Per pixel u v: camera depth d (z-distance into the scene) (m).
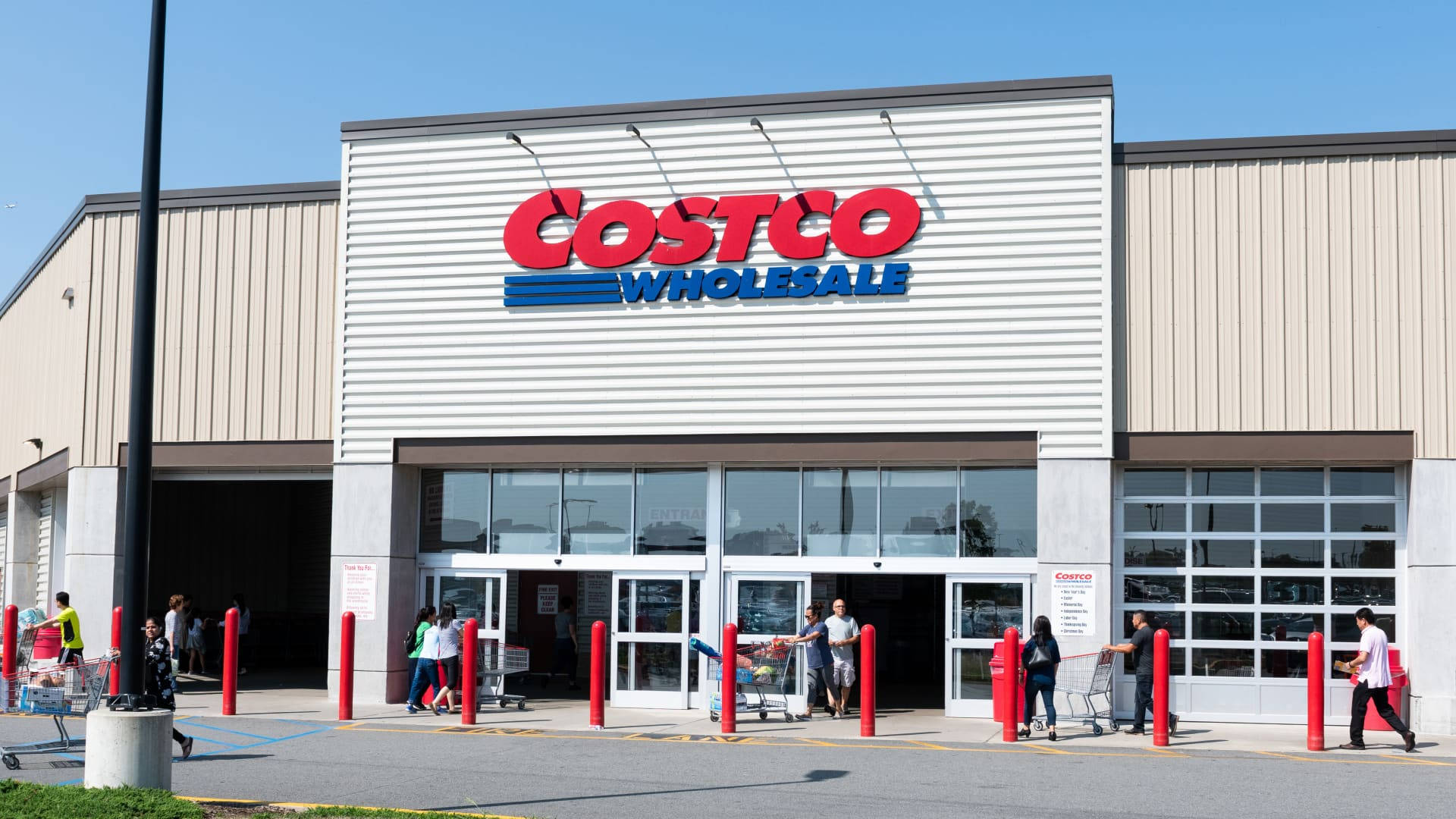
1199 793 12.41
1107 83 18.80
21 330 27.44
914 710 20.42
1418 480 17.64
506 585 20.77
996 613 19.00
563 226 20.34
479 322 20.50
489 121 20.70
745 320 19.62
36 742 15.32
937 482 19.33
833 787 12.66
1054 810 11.52
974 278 18.92
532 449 20.17
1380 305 17.97
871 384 19.14
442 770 13.56
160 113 11.39
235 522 32.75
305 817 10.46
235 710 19.14
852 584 26.94
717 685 18.70
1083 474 18.41
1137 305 18.59
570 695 22.50
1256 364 18.22
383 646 20.34
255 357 21.33
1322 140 18.25
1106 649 17.48
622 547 20.30
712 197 19.86
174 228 21.88
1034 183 18.89
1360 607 18.22
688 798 12.00
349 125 21.20
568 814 11.15
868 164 19.44
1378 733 17.39
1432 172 18.00
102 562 21.53
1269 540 18.55
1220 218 18.48
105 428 21.80
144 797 10.34
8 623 19.45
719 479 19.95
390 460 20.58
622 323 20.03
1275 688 18.34
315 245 21.31
